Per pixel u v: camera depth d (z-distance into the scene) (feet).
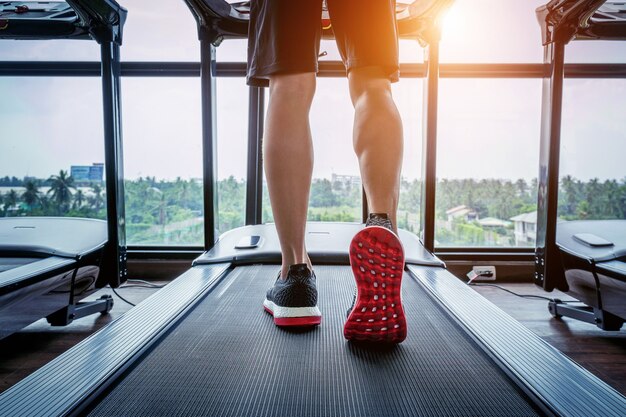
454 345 2.80
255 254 5.68
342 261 5.71
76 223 7.53
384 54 2.93
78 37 6.30
